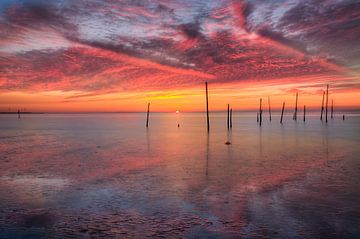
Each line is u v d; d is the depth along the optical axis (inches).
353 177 596.4
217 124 3196.4
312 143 1245.7
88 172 675.4
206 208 422.0
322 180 575.2
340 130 1971.0
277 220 373.4
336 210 405.4
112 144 1293.1
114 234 340.2
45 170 700.0
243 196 477.4
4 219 387.5
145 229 352.8
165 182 575.8
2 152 1029.2
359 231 339.0
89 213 406.9
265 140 1411.2
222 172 666.8
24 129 2434.8
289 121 3543.3
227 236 331.3
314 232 338.0
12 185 559.2
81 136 1721.2
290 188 520.4
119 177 621.9
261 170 684.7
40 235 339.9
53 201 460.1
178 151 1054.4
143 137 1652.3
